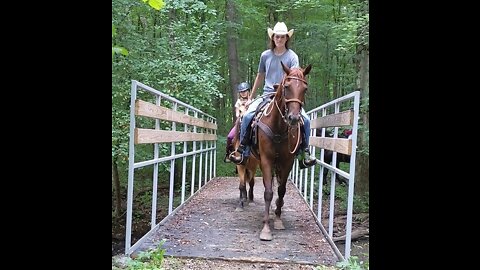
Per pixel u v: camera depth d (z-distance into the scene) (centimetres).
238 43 1708
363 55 970
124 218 970
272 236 538
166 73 902
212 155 1266
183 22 987
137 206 1091
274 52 564
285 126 505
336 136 509
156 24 968
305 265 431
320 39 1396
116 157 808
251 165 734
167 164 955
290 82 461
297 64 555
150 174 1281
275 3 1474
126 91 788
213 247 483
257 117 537
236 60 1582
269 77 568
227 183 1134
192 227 582
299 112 452
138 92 820
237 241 513
